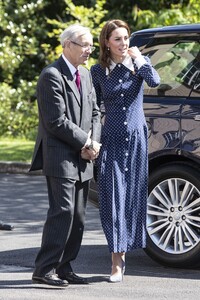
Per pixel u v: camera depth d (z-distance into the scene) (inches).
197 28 576.4
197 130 551.5
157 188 565.3
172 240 563.5
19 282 518.3
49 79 492.7
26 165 1079.6
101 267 567.5
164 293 495.2
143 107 570.9
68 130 491.5
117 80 518.3
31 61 1637.6
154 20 1311.5
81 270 557.0
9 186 962.1
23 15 1610.5
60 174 494.0
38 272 504.1
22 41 1590.8
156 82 514.3
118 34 514.9
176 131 557.6
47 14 1649.9
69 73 497.7
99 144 501.4
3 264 575.8
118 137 518.0
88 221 743.7
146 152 522.3
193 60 569.9
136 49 520.4
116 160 516.7
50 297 482.0
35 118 1464.1
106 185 516.4
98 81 523.2
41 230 702.5
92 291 497.7
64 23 1478.8
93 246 637.9
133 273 547.2
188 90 562.6
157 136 562.9
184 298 483.8
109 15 1572.3
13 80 1624.0
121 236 514.9
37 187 956.0
